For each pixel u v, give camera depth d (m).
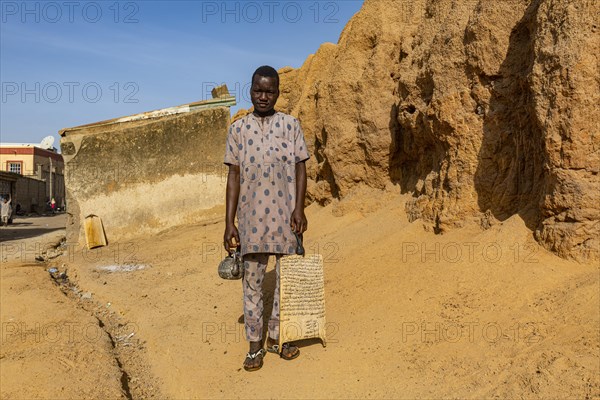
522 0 4.61
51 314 6.32
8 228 21.66
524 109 4.46
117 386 4.24
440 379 3.15
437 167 5.47
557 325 3.27
